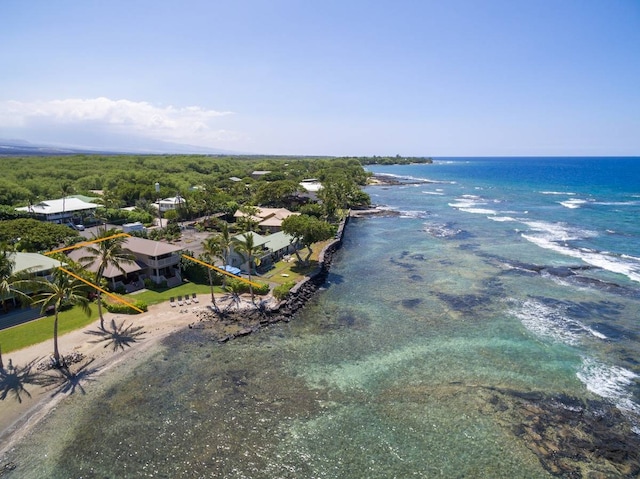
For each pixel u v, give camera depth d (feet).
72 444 86.99
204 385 108.37
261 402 101.45
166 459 83.25
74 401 100.63
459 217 369.50
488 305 161.48
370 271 210.59
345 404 100.63
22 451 84.89
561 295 169.89
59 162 564.71
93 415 95.91
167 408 98.84
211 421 94.43
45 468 80.84
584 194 520.42
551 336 134.51
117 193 383.24
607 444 86.07
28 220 216.95
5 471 79.87
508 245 256.93
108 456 83.87
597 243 257.14
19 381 106.42
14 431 90.12
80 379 109.19
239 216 313.94
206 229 295.48
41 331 132.46
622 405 98.73
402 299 170.50
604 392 104.01
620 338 132.26
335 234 283.38
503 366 116.98
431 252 245.24
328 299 172.35
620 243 256.11
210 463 82.23
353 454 84.53
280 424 93.56
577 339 132.26
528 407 98.48
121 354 121.90
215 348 128.06
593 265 209.15
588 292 172.55
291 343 132.57
